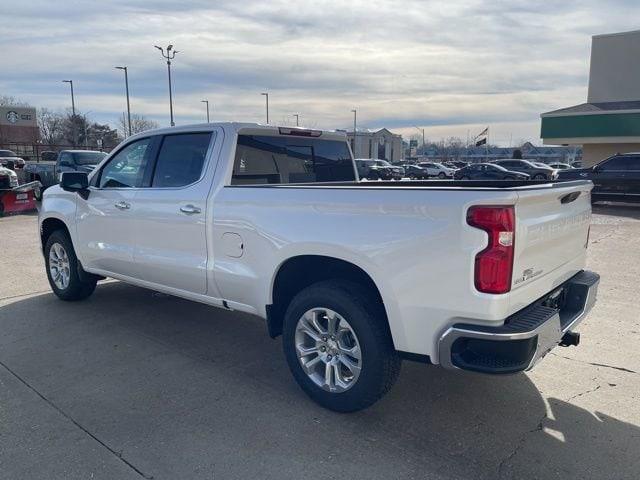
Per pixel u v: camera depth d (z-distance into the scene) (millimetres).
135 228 4895
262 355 4629
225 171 4254
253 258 3920
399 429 3398
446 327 2994
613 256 9039
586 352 4637
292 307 3705
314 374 3707
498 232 2805
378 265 3191
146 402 3742
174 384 4035
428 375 4199
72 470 2953
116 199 5055
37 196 18594
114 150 5301
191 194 4359
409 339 3146
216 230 4160
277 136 4734
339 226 3371
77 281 5949
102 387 3975
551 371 4250
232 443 3230
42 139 82312
